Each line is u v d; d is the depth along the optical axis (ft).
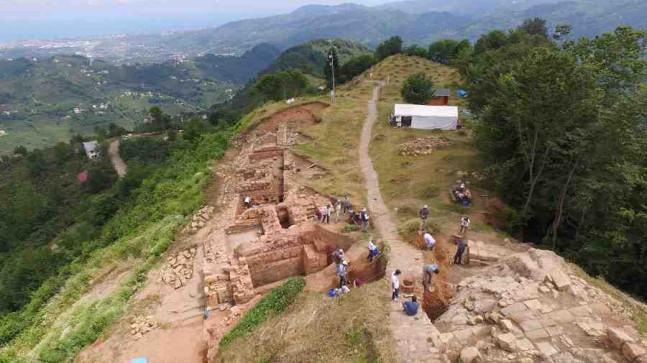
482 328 47.50
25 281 128.57
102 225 166.81
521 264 58.39
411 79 204.74
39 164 338.75
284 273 87.10
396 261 69.87
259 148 149.28
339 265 69.05
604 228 79.20
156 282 84.07
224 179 134.31
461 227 79.61
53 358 67.10
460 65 241.76
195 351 64.49
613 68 92.07
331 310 57.31
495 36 256.93
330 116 181.47
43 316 92.53
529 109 81.92
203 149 172.24
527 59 84.84
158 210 127.34
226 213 107.55
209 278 76.69
